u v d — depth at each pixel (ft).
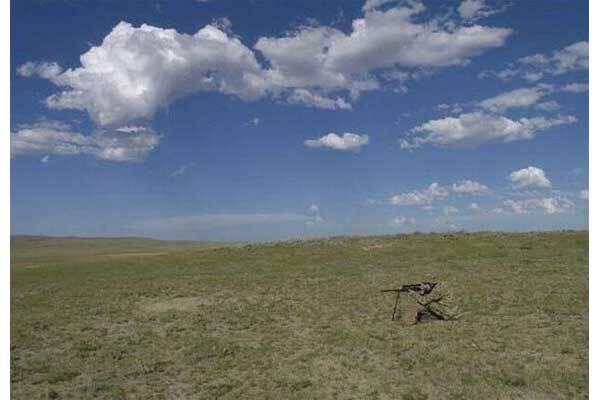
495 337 55.01
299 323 67.87
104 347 59.72
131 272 143.64
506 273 95.71
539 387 40.70
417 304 67.97
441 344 53.52
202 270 137.59
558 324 58.65
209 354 54.70
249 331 65.51
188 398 42.80
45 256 290.35
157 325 71.56
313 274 115.14
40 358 56.34
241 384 45.14
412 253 138.72
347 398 40.68
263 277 115.24
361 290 88.84
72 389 45.83
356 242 164.55
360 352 52.47
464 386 41.52
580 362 45.80
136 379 48.11
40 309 87.97
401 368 47.03
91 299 95.91
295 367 49.16
